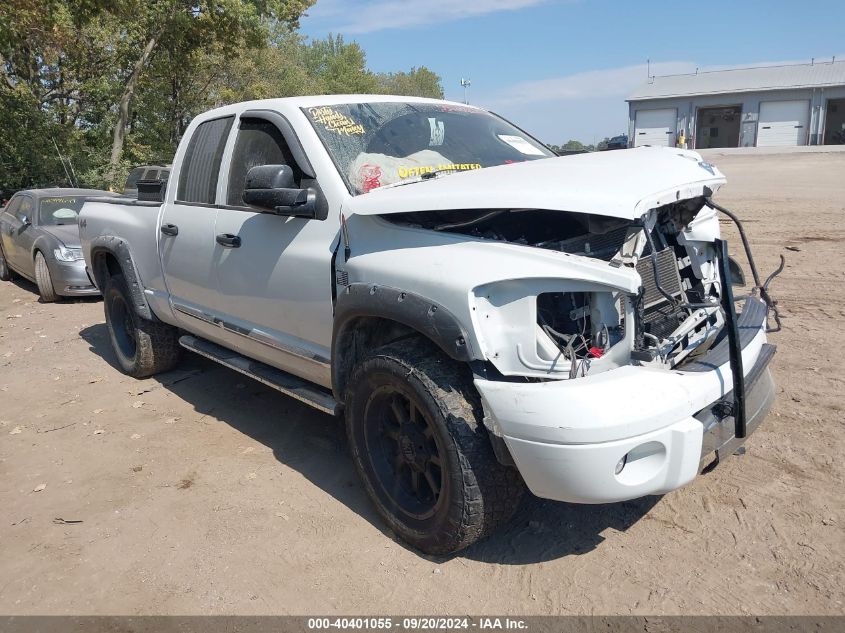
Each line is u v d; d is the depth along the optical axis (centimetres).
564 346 283
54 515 382
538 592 293
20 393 588
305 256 366
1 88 2395
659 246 310
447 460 290
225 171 440
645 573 300
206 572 322
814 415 429
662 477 262
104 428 496
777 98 4934
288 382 414
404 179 372
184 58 2692
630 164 304
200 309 479
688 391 263
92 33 2466
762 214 1289
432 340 295
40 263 969
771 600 278
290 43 5978
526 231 312
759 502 343
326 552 331
